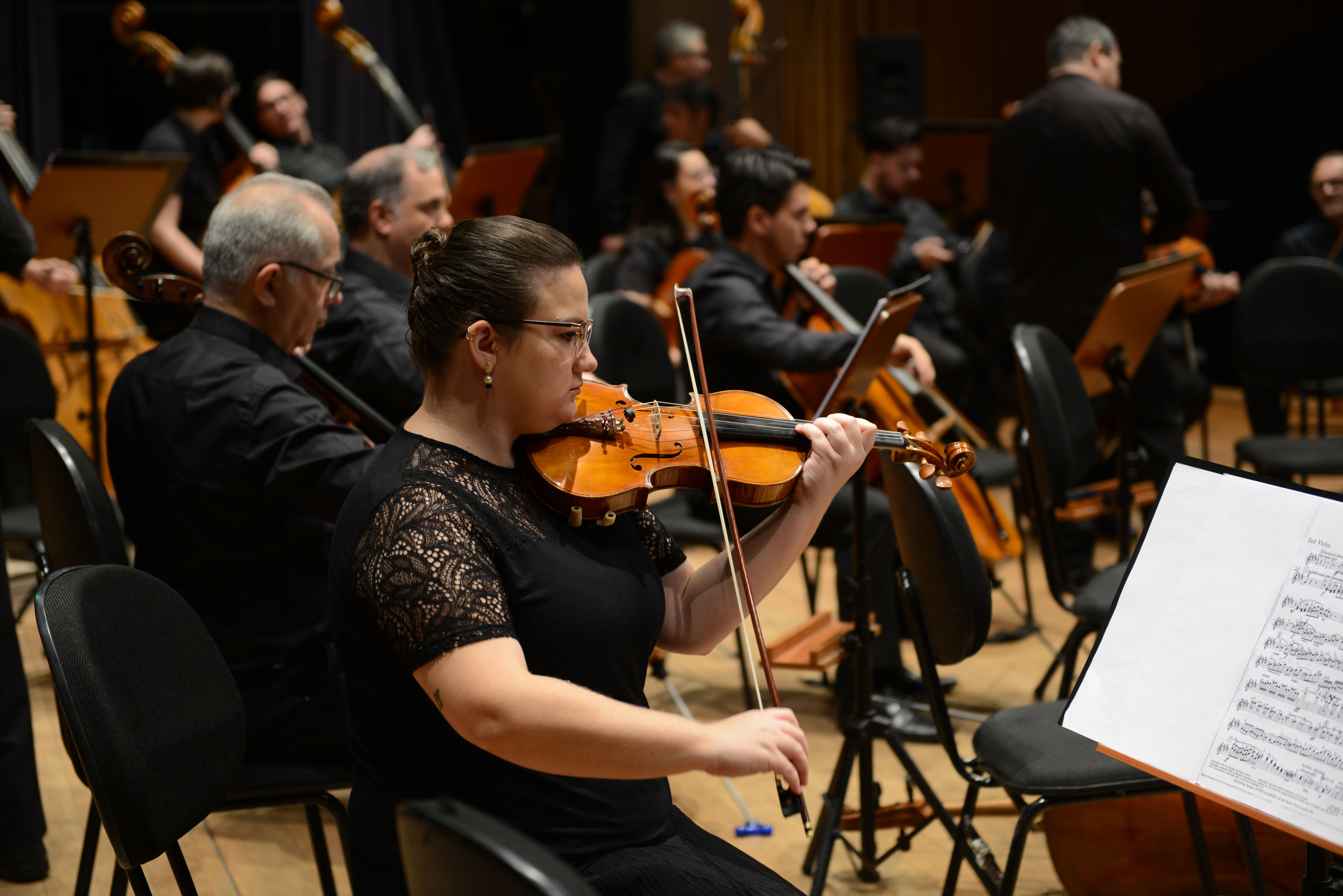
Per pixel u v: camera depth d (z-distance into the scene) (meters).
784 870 2.35
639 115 5.50
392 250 2.62
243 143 4.80
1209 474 1.43
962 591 1.93
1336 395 4.66
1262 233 6.88
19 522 3.11
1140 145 3.81
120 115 6.25
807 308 3.17
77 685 1.31
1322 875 1.43
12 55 5.47
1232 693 1.32
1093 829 2.10
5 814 2.26
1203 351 5.82
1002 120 6.55
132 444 1.95
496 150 4.31
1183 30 6.69
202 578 1.95
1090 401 3.12
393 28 5.98
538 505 1.36
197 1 6.30
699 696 3.20
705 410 1.60
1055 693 3.16
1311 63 6.61
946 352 4.66
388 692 1.31
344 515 1.32
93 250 3.52
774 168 2.98
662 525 1.59
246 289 1.96
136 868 1.38
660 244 4.48
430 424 1.35
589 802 1.35
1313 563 1.32
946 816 2.07
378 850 1.33
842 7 6.46
